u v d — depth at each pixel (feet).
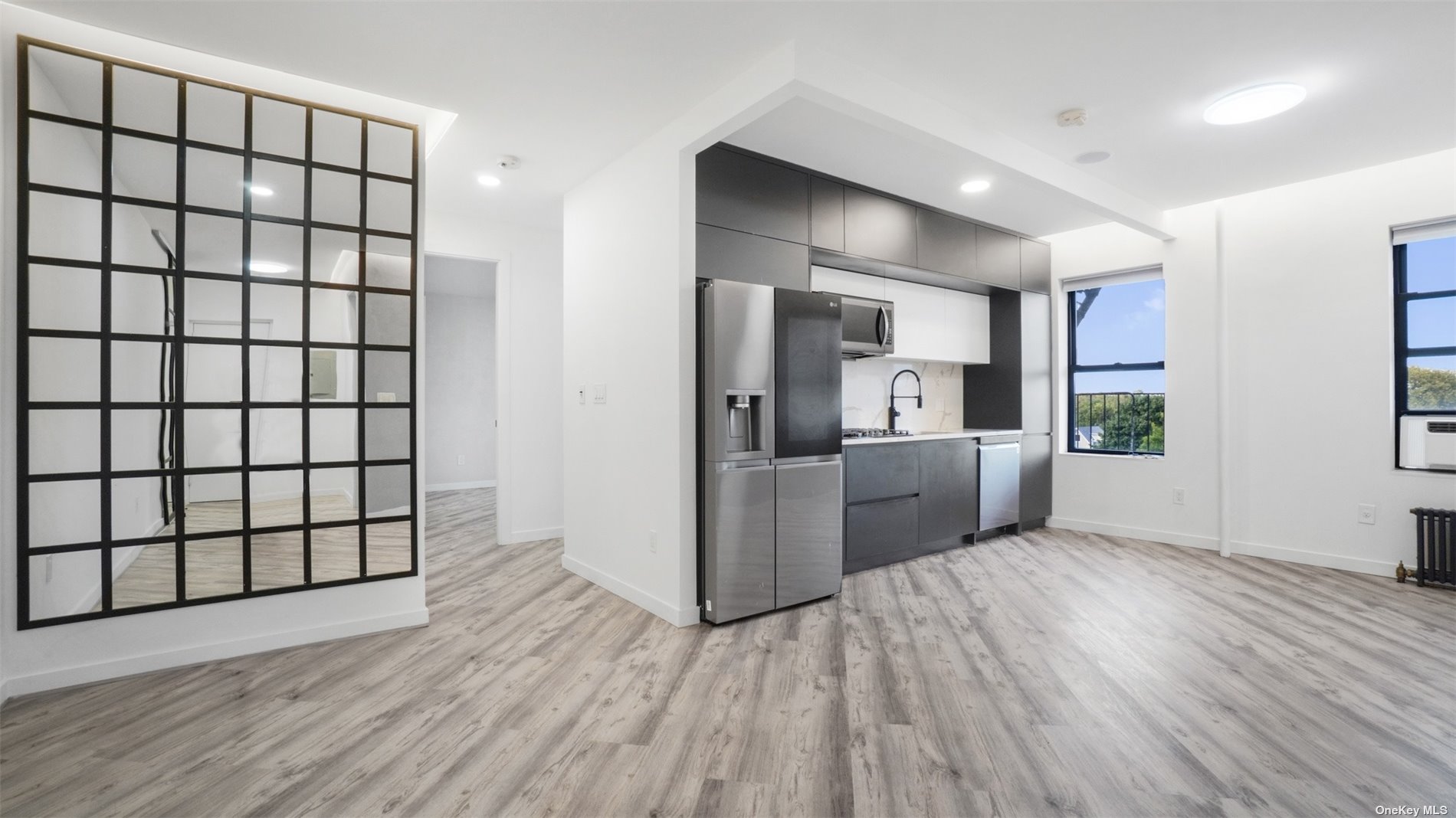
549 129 9.82
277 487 8.53
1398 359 11.99
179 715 6.68
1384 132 10.02
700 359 9.79
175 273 7.98
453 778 5.58
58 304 7.35
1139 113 9.25
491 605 10.40
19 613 7.11
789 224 11.04
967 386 16.92
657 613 9.89
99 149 7.59
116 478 7.65
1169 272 14.49
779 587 10.07
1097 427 16.37
